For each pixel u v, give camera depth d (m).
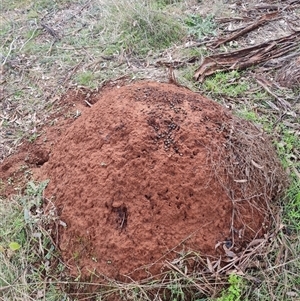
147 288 1.08
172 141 1.18
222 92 1.63
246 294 1.07
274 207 1.22
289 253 1.13
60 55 2.04
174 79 1.60
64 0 2.50
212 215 1.13
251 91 1.63
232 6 2.17
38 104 1.79
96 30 2.17
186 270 1.09
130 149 1.17
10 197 1.38
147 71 1.83
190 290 1.08
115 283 1.10
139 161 1.16
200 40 1.98
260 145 1.28
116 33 2.08
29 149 1.57
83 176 1.22
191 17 2.12
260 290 1.08
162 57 1.92
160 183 1.14
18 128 1.70
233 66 1.73
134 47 1.99
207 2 2.23
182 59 1.88
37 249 1.24
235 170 1.19
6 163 1.53
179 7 2.22
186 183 1.14
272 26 1.96
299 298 1.06
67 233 1.21
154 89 1.33
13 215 1.31
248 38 1.93
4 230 1.28
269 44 1.81
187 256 1.10
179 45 1.98
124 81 1.79
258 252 1.13
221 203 1.14
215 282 1.09
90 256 1.16
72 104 1.73
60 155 1.35
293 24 1.95
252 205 1.18
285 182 1.27
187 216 1.13
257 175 1.21
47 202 1.30
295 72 1.62
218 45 1.91
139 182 1.15
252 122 1.44
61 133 1.56
